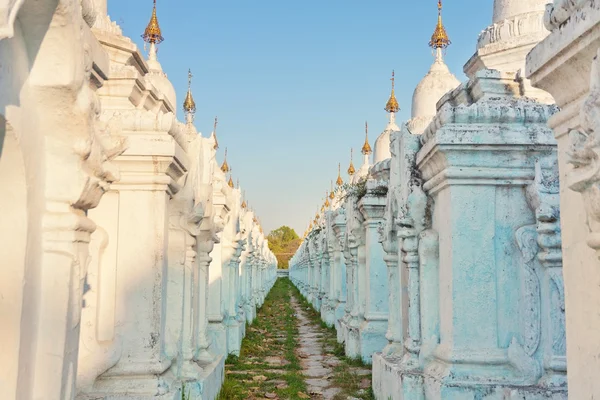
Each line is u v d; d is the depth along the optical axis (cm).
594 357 330
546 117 649
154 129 661
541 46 356
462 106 661
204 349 947
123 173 670
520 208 662
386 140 1661
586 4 304
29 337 341
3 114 299
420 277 762
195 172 786
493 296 652
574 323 354
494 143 643
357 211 1410
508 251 659
